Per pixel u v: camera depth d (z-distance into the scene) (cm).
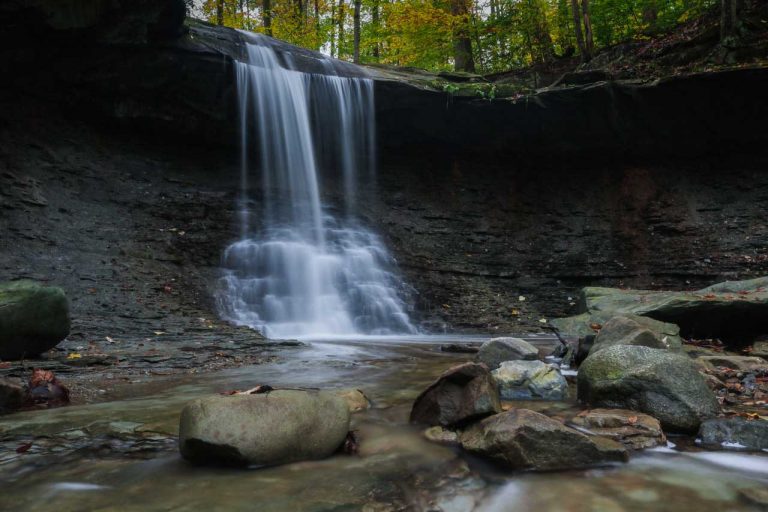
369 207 1669
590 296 1085
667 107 1590
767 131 1551
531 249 1634
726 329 780
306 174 1611
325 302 1303
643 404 368
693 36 1628
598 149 1731
